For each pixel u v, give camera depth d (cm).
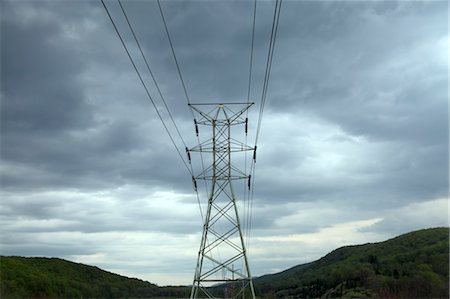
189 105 4544
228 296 5331
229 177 4716
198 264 4469
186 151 4731
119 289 14650
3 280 11631
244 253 4509
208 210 4622
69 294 13138
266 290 14975
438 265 10188
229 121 4744
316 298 13450
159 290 12812
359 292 12019
